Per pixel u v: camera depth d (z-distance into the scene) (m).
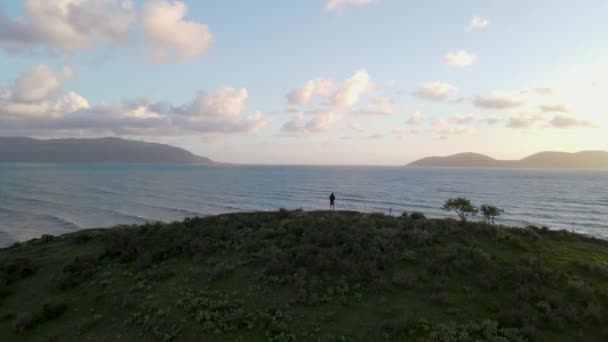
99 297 14.48
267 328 11.44
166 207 68.75
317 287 14.04
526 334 10.42
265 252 18.22
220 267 16.48
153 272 16.67
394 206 68.12
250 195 90.69
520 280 13.70
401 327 10.95
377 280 14.21
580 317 11.35
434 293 13.20
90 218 56.41
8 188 103.75
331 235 19.80
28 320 12.79
